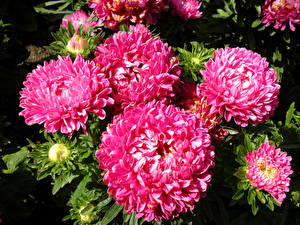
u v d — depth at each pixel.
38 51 0.55
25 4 0.60
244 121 0.28
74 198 0.26
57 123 0.23
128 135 0.21
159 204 0.22
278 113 0.50
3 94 0.45
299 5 0.37
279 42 0.47
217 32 0.47
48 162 0.25
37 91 0.23
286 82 0.53
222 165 0.28
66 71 0.24
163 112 0.22
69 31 0.31
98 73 0.25
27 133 0.43
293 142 0.33
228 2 0.46
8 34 0.55
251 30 0.46
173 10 0.40
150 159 0.21
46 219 0.35
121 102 0.26
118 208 0.24
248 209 0.32
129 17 0.36
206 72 0.28
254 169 0.25
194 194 0.21
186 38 0.46
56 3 0.57
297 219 0.34
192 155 0.21
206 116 0.28
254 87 0.26
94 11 0.37
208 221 0.30
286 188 0.25
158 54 0.26
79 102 0.23
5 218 0.28
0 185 0.28
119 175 0.21
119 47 0.26
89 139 0.27
